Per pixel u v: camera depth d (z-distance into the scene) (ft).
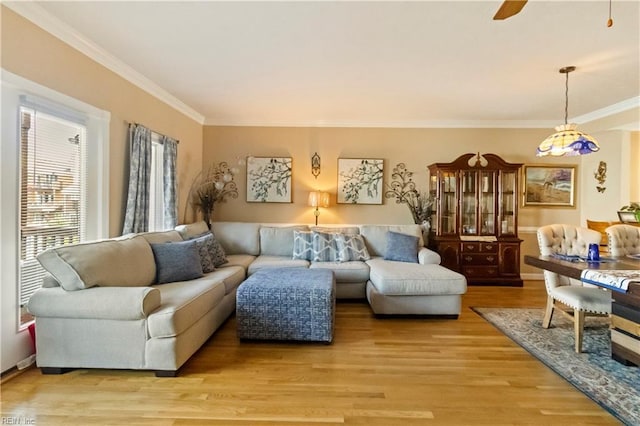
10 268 7.32
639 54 9.71
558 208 17.80
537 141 17.78
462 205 16.56
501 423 5.98
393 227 15.98
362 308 12.78
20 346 7.57
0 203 7.11
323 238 14.67
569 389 7.12
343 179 17.84
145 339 7.34
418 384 7.27
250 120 17.74
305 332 9.30
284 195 17.88
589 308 8.84
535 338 9.86
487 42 9.03
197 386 7.08
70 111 8.77
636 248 10.57
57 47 8.34
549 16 7.70
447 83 12.10
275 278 10.26
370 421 5.99
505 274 16.31
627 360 8.07
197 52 9.78
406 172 17.88
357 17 7.85
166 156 13.57
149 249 9.99
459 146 17.84
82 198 9.43
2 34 6.99
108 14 7.82
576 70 10.87
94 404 6.38
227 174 17.85
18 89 7.38
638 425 5.94
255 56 10.02
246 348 9.09
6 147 7.20
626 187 16.20
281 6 7.44
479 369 7.98
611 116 15.23
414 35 8.66
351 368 7.98
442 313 11.57
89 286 7.44
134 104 11.61
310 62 10.40
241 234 15.69
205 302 8.71
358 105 14.98
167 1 7.29
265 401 6.56
